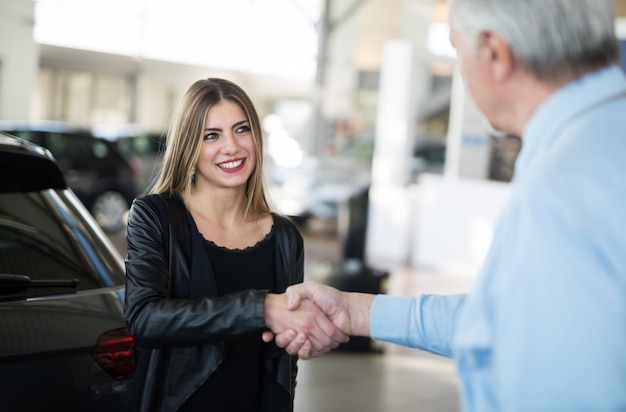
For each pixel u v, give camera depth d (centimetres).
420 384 534
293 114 2255
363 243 931
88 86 2025
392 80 1164
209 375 183
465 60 120
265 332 169
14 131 1184
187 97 205
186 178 202
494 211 1065
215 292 190
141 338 171
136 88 2088
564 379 95
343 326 167
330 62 2177
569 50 109
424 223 1130
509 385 99
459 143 1144
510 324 100
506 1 111
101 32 2009
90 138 1229
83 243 241
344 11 2164
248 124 205
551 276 97
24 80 1702
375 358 593
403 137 1159
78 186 1207
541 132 112
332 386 514
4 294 212
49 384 202
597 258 96
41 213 241
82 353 209
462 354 112
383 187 1170
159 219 192
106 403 211
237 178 200
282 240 208
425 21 2130
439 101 2267
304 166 1520
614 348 93
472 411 111
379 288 627
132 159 1255
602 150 102
